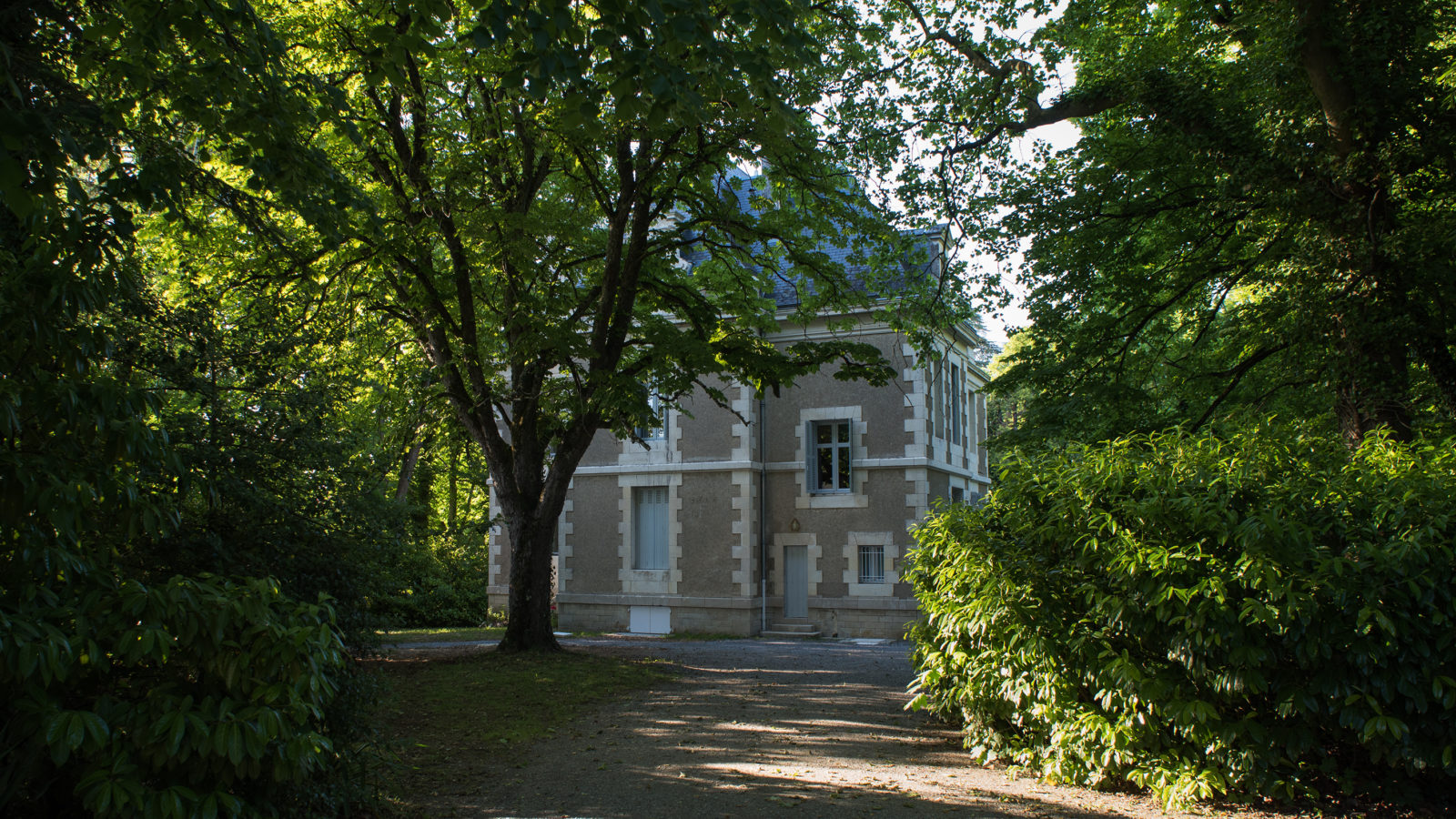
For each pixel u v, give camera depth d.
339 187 7.89
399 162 13.93
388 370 15.84
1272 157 10.77
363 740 6.39
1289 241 11.93
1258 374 14.32
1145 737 6.07
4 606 3.64
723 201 15.88
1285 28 10.12
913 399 23.12
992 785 6.80
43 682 3.65
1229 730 5.64
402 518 9.48
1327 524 5.51
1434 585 5.00
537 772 7.61
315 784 5.30
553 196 16.84
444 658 14.80
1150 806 5.95
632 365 15.53
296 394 7.46
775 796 6.65
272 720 3.83
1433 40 11.12
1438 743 5.06
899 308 15.90
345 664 6.07
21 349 4.06
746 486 23.55
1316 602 5.19
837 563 23.27
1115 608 6.01
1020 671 6.72
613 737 9.20
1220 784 5.66
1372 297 10.04
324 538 7.28
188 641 3.88
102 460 4.20
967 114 13.69
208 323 7.44
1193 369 15.09
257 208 8.17
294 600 4.68
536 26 5.43
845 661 16.39
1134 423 12.98
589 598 24.75
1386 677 5.11
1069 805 6.09
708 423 24.16
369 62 7.30
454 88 14.16
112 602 3.88
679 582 23.88
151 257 12.20
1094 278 14.71
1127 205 14.07
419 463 24.67
